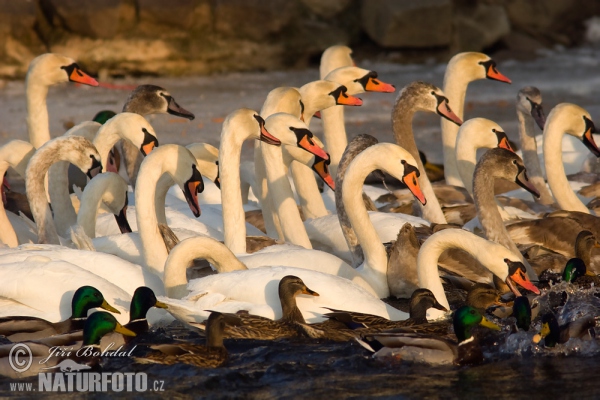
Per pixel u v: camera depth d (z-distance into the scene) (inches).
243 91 1424.7
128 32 1544.0
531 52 1760.6
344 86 663.1
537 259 561.3
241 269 479.2
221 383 400.2
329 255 510.6
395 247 535.8
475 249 488.4
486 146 669.3
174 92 1411.2
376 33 1673.2
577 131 660.7
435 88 679.7
